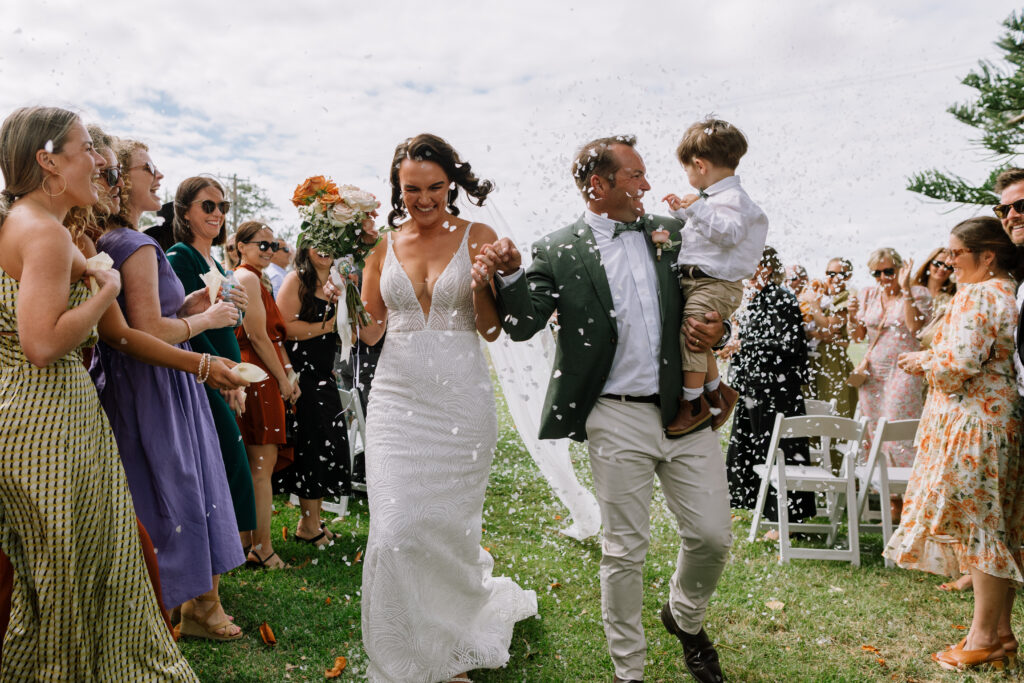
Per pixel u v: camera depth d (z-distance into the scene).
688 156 2.75
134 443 2.55
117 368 2.56
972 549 2.85
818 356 5.38
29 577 2.01
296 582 3.52
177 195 3.22
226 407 3.06
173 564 2.59
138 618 2.13
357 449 4.99
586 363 2.59
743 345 4.79
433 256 2.81
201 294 2.85
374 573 2.58
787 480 4.14
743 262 2.57
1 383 1.95
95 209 2.39
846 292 5.53
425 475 2.67
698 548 2.59
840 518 4.47
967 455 2.86
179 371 2.70
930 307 4.78
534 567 3.78
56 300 1.88
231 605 3.22
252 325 3.60
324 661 2.80
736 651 3.02
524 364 4.08
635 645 2.58
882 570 3.98
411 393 2.72
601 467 2.60
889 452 4.88
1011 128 7.89
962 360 2.81
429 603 2.67
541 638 3.04
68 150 1.96
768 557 4.20
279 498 4.98
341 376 5.09
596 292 2.58
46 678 2.00
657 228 2.72
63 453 1.94
